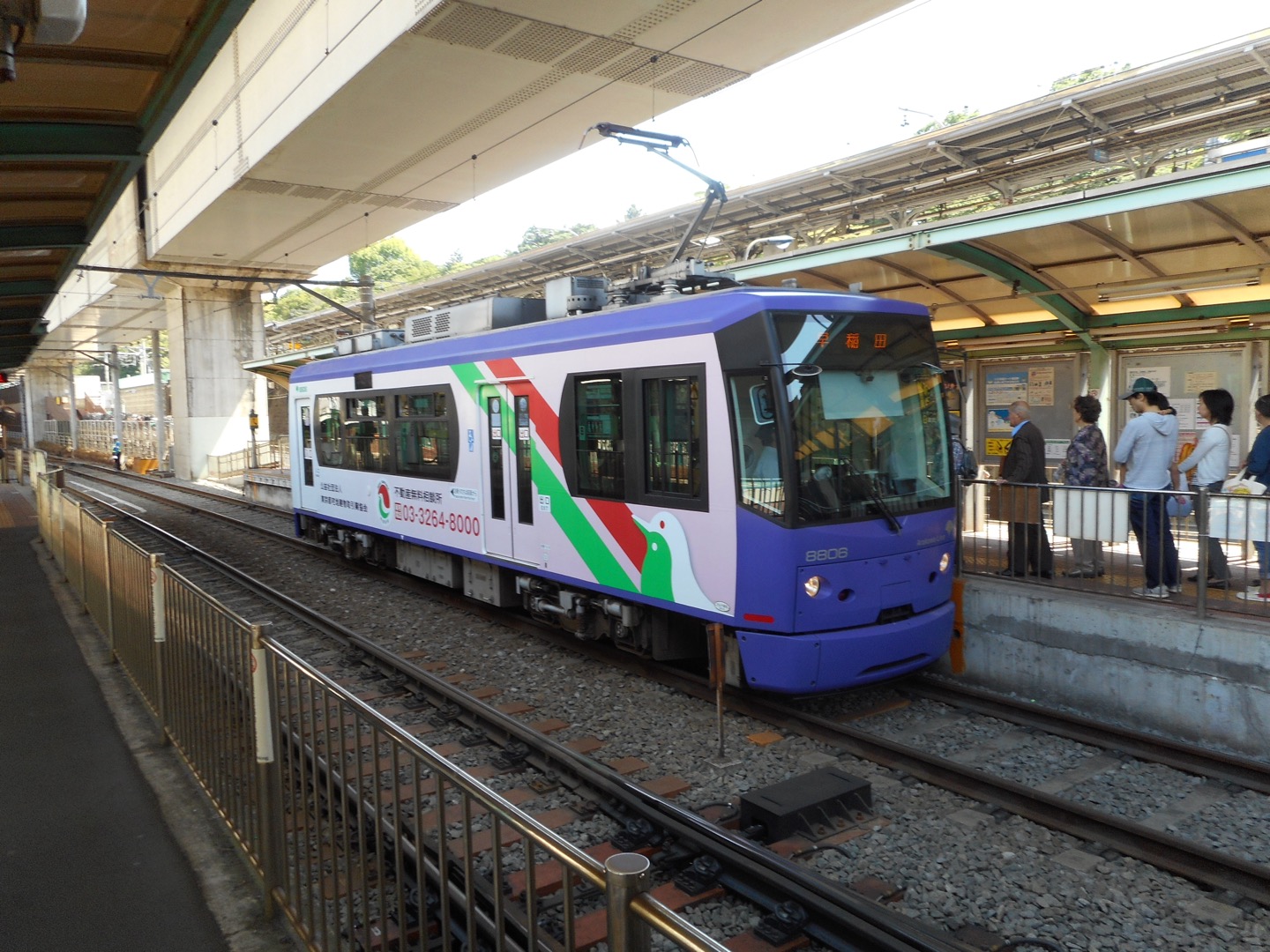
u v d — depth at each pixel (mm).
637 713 7312
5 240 12789
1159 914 4352
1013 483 8391
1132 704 6969
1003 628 7855
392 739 3213
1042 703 7570
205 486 31797
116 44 7328
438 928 4160
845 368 7082
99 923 4109
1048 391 12219
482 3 12000
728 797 5734
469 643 9609
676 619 8094
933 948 3789
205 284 32719
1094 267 9992
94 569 9641
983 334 12477
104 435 56438
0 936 4004
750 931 4211
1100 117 11398
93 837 4934
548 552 8977
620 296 8914
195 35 7051
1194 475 8086
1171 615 6801
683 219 15984
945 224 8320
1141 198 7133
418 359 11141
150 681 6730
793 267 9656
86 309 38344
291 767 4004
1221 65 9859
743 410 6859
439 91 15008
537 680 8258
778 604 6703
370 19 13633
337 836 4891
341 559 15070
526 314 10570
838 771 5688
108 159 9273
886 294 12039
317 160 18547
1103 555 7734
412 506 11531
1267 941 4133
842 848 4973
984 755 6445
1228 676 6418
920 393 7562
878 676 7125
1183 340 10719
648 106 16172
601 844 5066
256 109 18250
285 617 10969
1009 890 4562
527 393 9141
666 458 7535
